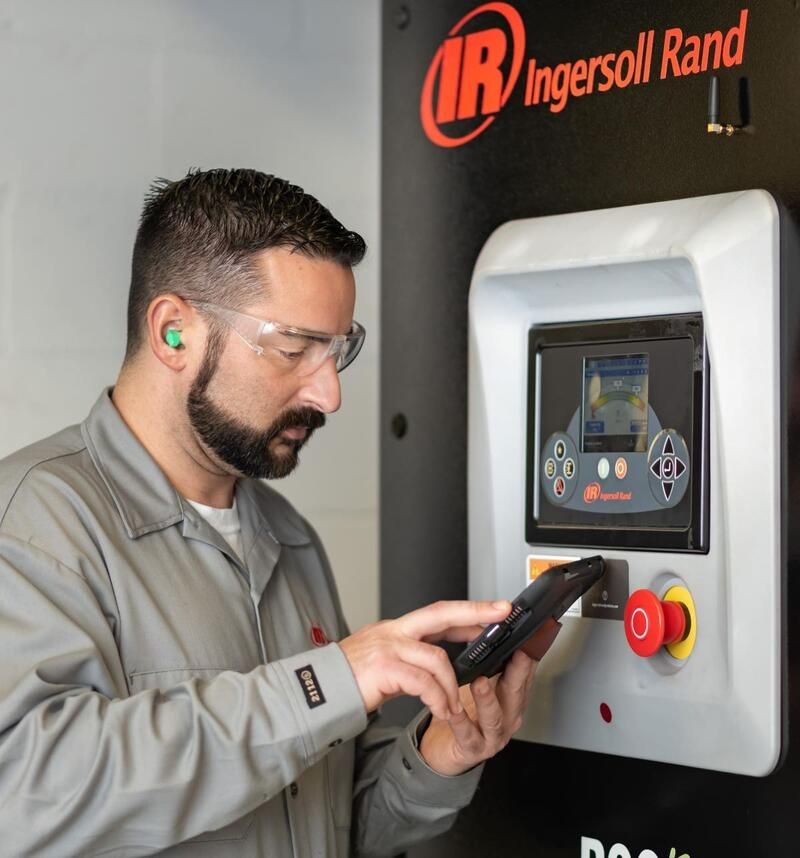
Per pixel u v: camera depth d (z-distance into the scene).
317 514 2.16
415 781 1.57
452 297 1.73
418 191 1.78
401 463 1.81
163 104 1.99
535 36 1.62
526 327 1.61
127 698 1.28
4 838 1.24
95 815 1.23
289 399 1.45
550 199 1.60
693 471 1.42
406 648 1.31
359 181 2.17
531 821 1.62
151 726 1.24
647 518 1.47
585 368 1.54
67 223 1.92
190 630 1.41
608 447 1.51
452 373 1.73
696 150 1.45
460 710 1.34
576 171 1.57
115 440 1.48
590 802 1.55
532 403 1.59
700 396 1.42
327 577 1.74
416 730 1.60
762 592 1.34
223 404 1.44
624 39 1.52
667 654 1.45
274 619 1.56
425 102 1.77
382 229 1.84
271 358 1.42
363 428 2.20
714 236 1.37
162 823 1.24
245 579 1.53
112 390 1.57
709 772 1.43
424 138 1.77
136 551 1.42
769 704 1.34
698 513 1.41
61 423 1.92
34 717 1.24
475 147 1.70
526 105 1.63
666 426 1.45
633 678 1.47
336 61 2.15
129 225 1.97
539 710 1.56
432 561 1.76
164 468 1.51
